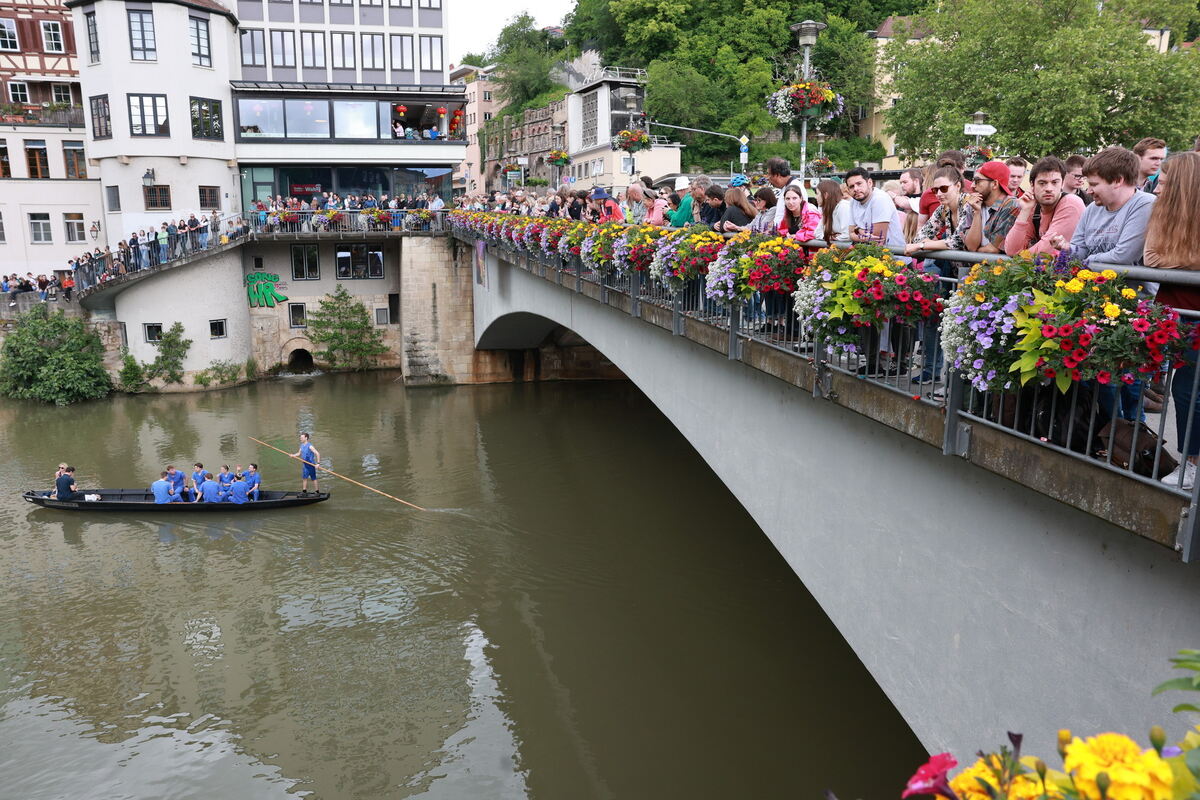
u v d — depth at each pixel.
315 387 33.59
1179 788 1.65
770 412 8.60
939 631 5.82
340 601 15.83
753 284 7.21
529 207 22.12
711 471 22.92
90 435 27.12
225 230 34.88
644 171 50.59
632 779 10.68
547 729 11.80
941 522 5.73
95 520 19.81
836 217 6.82
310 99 35.94
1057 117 25.86
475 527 19.11
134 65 32.84
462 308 33.31
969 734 5.52
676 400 11.70
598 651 13.77
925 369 5.91
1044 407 4.46
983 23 29.31
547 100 67.50
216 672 13.58
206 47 34.22
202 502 20.09
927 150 32.62
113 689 13.14
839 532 7.25
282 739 11.88
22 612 15.54
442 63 38.62
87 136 34.19
